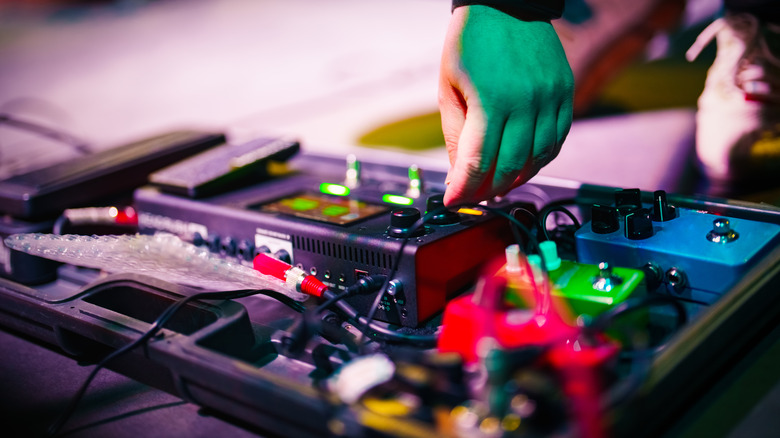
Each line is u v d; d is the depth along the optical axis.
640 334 0.64
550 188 1.01
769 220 0.81
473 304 0.65
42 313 0.80
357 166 1.09
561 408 0.51
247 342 0.73
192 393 0.67
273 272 0.84
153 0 8.53
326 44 5.33
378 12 6.16
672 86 3.25
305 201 1.00
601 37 3.33
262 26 6.34
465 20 0.80
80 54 5.95
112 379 0.78
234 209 0.97
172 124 3.72
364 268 0.82
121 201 1.17
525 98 0.76
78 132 3.57
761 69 1.67
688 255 0.74
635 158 2.62
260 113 3.83
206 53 5.58
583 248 0.82
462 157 0.78
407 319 0.79
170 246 0.91
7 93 4.70
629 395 0.52
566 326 0.61
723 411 0.62
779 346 0.72
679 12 3.54
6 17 8.31
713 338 0.63
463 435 0.49
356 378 0.55
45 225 1.07
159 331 0.70
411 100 3.80
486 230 0.86
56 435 0.67
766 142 1.74
